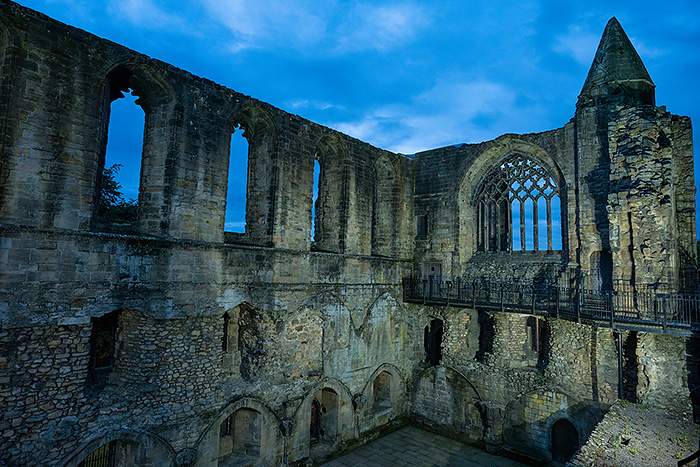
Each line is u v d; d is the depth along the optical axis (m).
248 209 19.56
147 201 15.61
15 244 11.80
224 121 17.12
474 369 22.70
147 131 15.95
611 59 21.25
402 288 25.77
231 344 18.66
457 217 25.86
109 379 14.84
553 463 19.98
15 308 11.74
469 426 22.61
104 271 13.51
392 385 24.41
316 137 20.89
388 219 26.39
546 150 22.67
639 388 16.91
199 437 15.41
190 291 15.52
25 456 11.80
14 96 12.00
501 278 23.72
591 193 20.58
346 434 21.16
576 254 21.08
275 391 17.91
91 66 13.60
